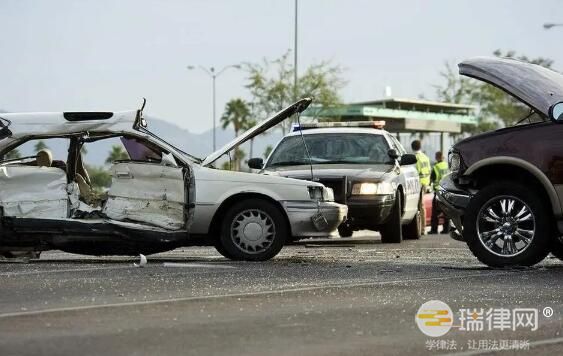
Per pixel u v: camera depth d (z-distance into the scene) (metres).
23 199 25.28
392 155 35.94
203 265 24.67
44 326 14.35
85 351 12.48
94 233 25.22
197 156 26.42
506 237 24.00
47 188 25.45
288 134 36.91
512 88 24.17
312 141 36.38
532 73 24.38
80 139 25.83
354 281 20.72
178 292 18.52
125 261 26.91
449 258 28.23
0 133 25.41
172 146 25.88
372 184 34.06
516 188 23.91
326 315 15.63
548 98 23.91
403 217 37.22
